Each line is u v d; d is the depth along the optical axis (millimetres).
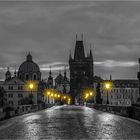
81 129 22953
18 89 168250
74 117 39875
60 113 53625
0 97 125062
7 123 29406
